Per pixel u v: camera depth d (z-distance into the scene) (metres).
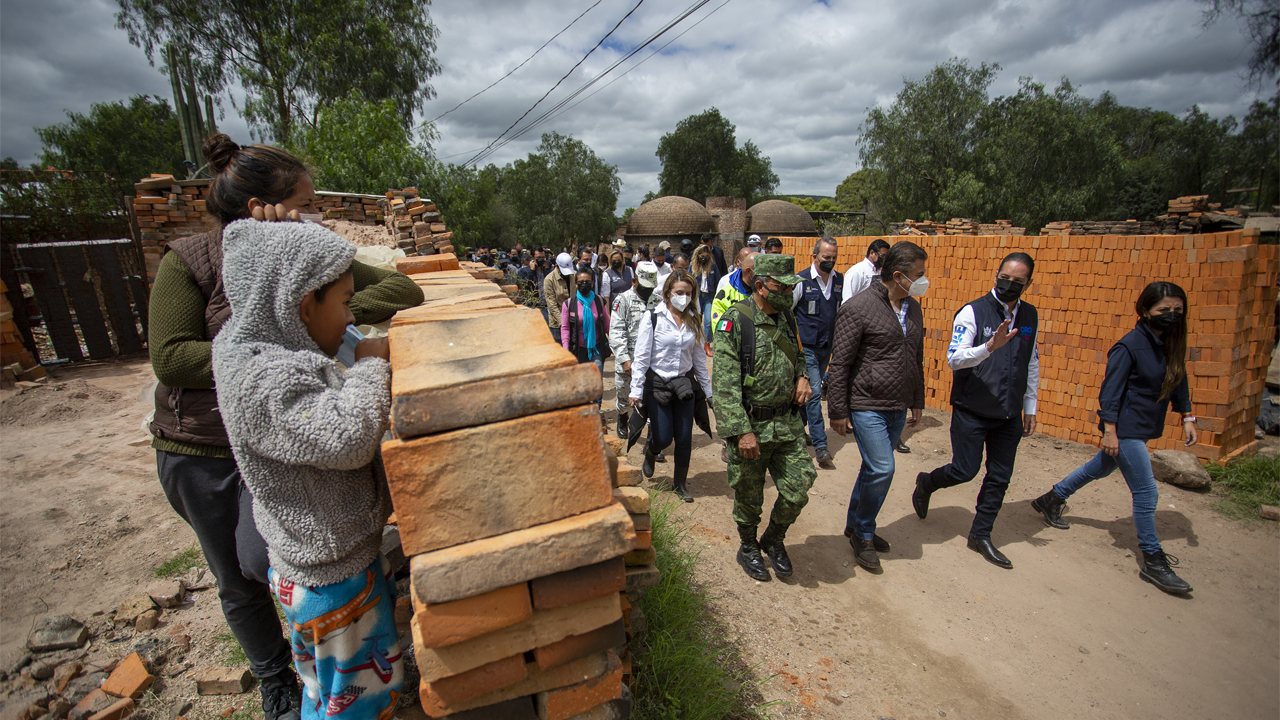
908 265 3.35
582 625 1.27
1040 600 3.44
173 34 19.84
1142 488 3.60
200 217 8.68
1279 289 5.31
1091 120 22.17
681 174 65.88
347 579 1.35
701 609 3.04
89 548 3.44
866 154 26.64
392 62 21.66
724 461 5.38
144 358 9.34
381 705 1.47
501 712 1.33
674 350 4.28
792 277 3.21
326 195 8.18
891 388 3.46
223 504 1.78
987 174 23.17
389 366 1.35
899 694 2.71
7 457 4.91
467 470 1.12
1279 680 2.84
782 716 2.52
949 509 4.55
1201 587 3.57
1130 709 2.67
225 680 2.31
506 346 1.40
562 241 51.91
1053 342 5.91
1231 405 5.03
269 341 1.28
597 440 1.22
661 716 2.25
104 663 2.48
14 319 8.26
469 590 1.10
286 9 20.62
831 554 3.87
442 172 16.97
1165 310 3.40
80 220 14.27
